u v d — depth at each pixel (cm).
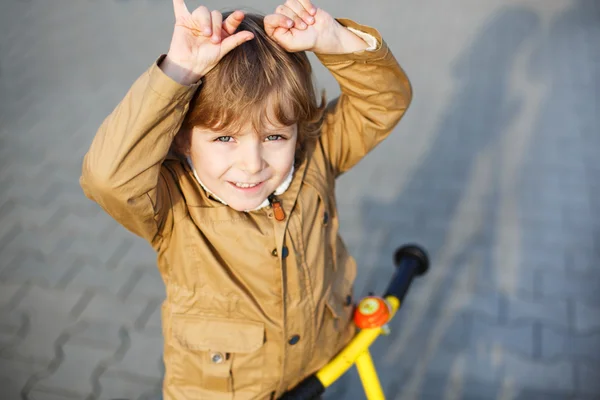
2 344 306
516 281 335
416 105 472
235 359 153
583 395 281
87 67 517
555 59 523
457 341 305
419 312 320
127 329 314
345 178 405
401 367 295
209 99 129
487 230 366
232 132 132
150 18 585
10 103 477
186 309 153
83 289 335
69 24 576
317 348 164
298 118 138
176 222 145
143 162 125
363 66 148
